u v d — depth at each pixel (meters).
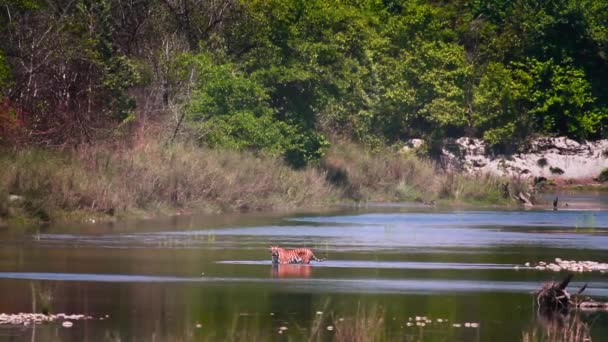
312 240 124.19
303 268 98.88
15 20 178.38
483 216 169.25
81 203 143.75
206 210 164.75
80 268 95.56
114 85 175.88
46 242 115.12
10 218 133.25
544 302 81.19
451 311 78.62
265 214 165.38
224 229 136.62
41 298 79.94
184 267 97.81
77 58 172.62
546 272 98.38
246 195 174.62
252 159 185.50
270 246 116.31
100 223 140.50
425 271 97.88
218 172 171.00
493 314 77.81
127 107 178.38
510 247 119.44
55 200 140.50
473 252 113.62
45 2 191.50
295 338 68.56
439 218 163.38
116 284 87.44
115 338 67.75
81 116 168.50
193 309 77.50
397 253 111.81
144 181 156.75
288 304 79.94
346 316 75.75
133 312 76.06
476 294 85.69
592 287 90.31
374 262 103.88
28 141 158.12
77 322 72.50
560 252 114.81
